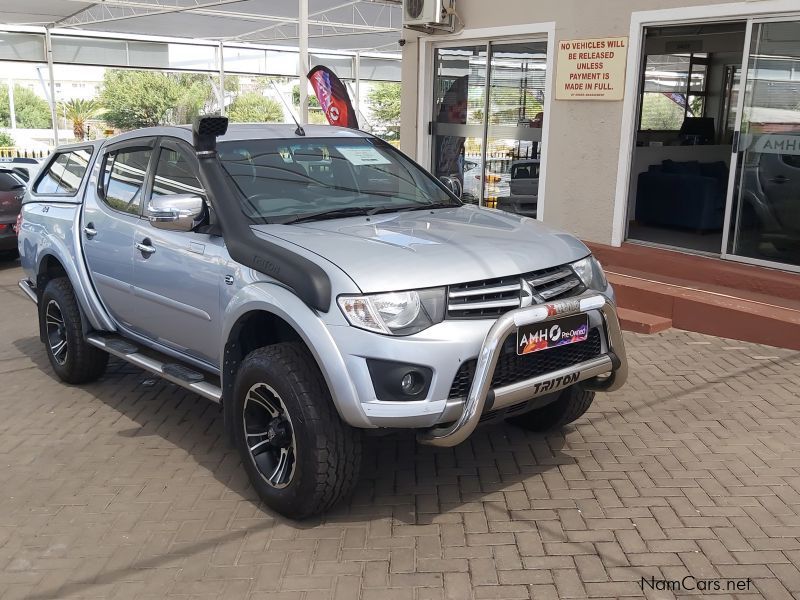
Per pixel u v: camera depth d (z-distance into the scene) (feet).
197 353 15.01
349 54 91.15
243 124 16.75
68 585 11.05
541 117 29.17
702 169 32.40
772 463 14.21
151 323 16.10
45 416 17.78
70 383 19.85
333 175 15.60
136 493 13.83
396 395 11.23
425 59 32.91
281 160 15.35
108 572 11.34
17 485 14.25
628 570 10.99
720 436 15.46
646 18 24.70
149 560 11.62
